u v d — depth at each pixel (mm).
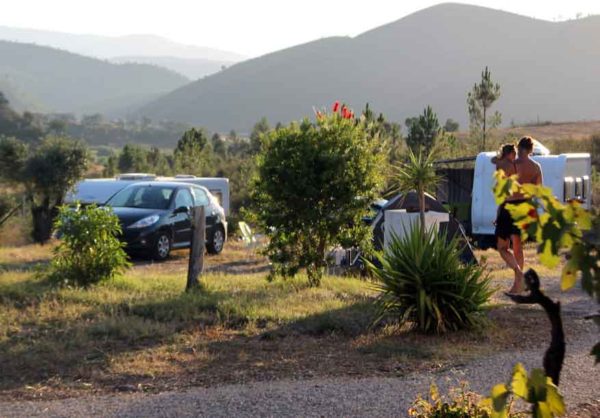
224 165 48281
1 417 6727
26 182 28516
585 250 3922
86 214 12875
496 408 4168
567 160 24703
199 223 12664
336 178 12820
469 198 26859
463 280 9922
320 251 13195
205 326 10227
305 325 10156
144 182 21875
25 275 13703
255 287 13070
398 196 16641
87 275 12797
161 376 8016
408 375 7895
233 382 7758
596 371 7875
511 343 9344
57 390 7586
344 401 6961
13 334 9609
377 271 10336
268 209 13078
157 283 13297
